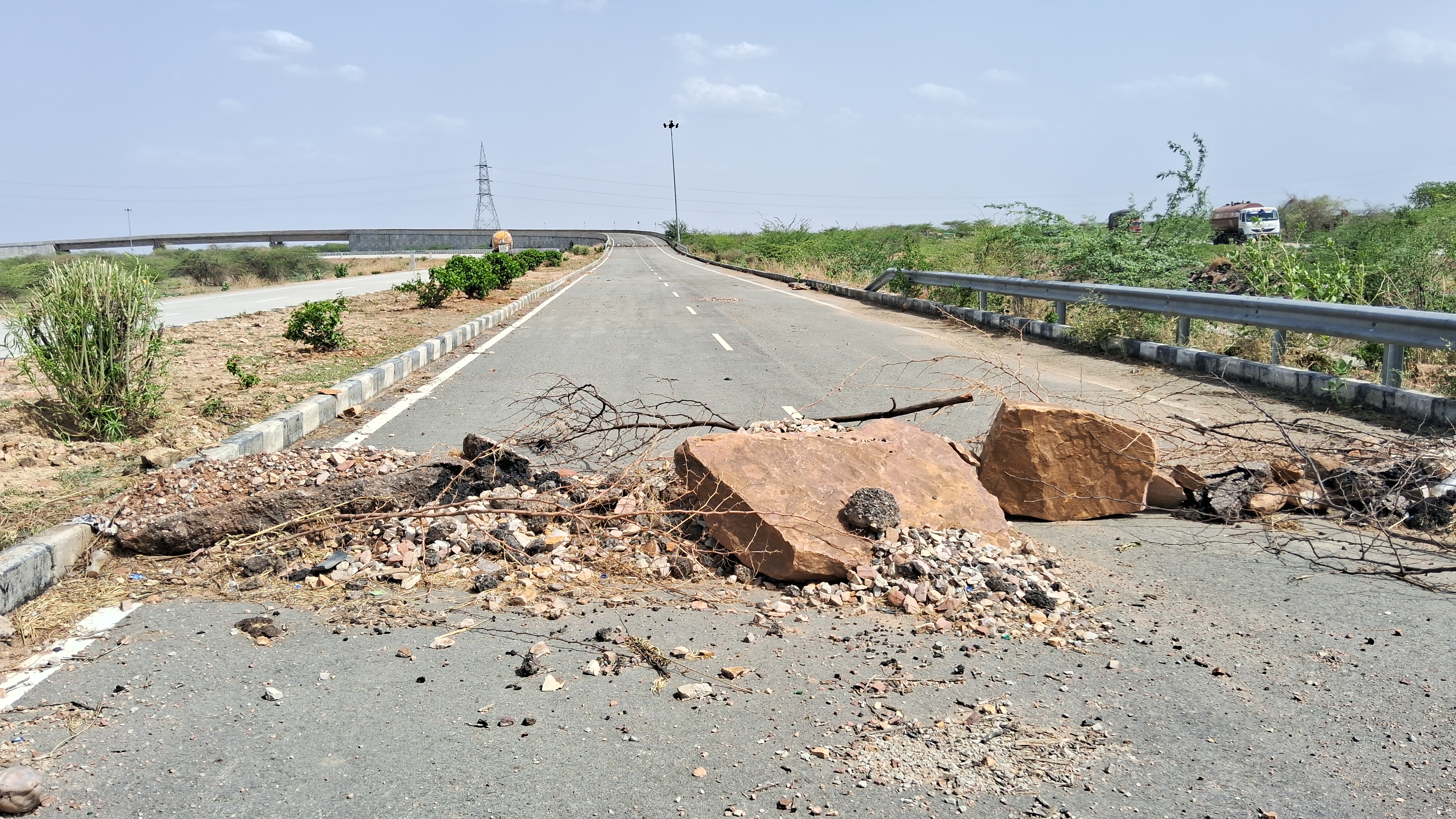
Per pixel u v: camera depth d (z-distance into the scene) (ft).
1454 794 9.24
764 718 10.83
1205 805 9.12
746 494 15.75
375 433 26.76
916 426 20.15
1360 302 37.06
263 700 11.19
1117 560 16.31
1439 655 12.30
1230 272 52.39
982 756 10.00
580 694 11.39
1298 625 13.41
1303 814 8.96
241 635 13.05
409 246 373.61
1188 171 52.85
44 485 19.04
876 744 10.23
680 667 12.17
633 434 25.70
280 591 14.66
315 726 10.57
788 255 136.87
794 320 59.26
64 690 11.37
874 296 73.46
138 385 25.22
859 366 38.83
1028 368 37.09
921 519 16.58
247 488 17.30
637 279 118.73
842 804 9.12
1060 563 16.05
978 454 21.07
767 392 32.63
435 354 43.37
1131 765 9.82
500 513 17.07
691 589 15.01
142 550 15.94
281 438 24.63
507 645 12.83
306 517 16.61
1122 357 39.37
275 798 9.16
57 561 14.76
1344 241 56.49
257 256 155.84
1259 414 26.84
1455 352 28.53
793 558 14.83
